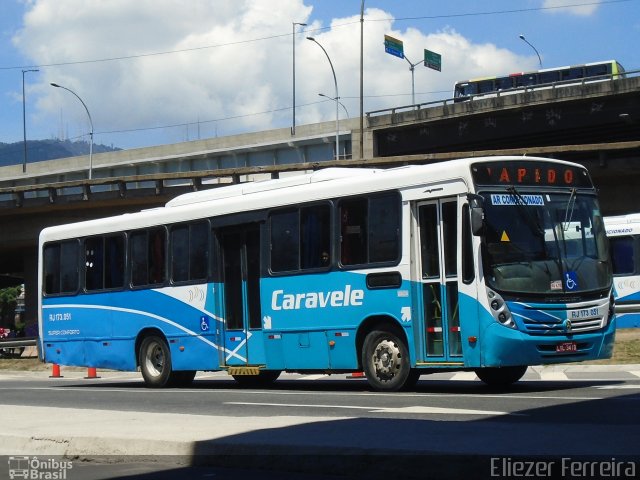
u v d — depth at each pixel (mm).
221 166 79312
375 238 16484
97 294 22266
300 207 17828
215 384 21859
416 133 59125
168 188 48125
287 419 11484
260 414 13227
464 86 58656
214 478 8922
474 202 14930
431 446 8617
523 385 17281
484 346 14898
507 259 15125
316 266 17422
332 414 12617
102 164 86375
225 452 9516
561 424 10367
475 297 15008
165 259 20656
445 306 15484
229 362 19094
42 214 53312
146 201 49469
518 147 58938
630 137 55219
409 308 15891
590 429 9656
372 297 16453
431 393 15680
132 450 10164
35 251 59844
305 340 17547
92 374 29359
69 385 24000
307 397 15992
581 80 51094
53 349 23359
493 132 55469
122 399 17641
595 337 15656
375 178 16609
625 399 13430
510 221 15344
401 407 13234
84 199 49438
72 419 12805
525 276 15172
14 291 101125
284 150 75375
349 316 16797
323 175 17859
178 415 12812
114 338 21828
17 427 12047
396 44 73562
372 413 12406
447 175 15516
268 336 18250
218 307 19375
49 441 10883
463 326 15188
